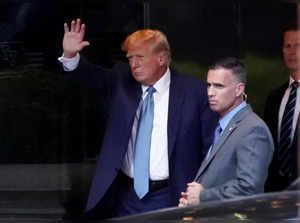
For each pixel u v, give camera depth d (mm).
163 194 9398
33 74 12484
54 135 12523
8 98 12523
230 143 8133
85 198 12492
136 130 9500
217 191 8023
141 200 9406
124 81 9727
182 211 5449
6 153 12617
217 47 12477
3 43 12508
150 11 12320
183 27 12430
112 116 9648
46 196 12547
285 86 10977
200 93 9461
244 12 12492
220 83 8141
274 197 5484
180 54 12445
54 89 12406
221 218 5078
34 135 12570
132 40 9398
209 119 9406
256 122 8078
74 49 9734
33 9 12484
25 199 12625
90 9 12352
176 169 9383
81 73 9867
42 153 12562
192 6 12414
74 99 12406
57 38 12477
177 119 9398
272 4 12391
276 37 12398
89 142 12445
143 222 5312
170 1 12375
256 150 7980
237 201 5500
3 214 12602
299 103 10797
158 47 9383
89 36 12320
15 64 12508
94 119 12391
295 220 4879
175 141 9359
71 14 12406
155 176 9398
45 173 12562
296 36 10930
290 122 10789
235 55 12492
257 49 12469
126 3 12320
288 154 10750
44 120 12516
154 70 9391
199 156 9484
